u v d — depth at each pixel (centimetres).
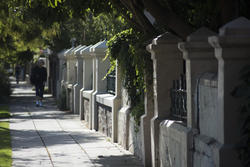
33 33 3047
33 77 4522
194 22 1402
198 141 1179
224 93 980
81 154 2003
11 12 2425
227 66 973
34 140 2388
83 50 3403
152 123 1603
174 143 1395
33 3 1930
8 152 1995
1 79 5425
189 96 1243
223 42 941
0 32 3033
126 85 2133
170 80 1577
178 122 1427
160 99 1584
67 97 4234
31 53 5622
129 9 1669
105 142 2364
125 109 2181
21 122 3209
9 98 5484
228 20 1202
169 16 1361
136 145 1969
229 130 990
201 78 1184
